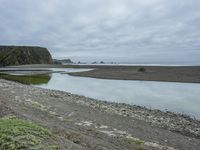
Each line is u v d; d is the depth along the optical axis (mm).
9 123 8773
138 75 58219
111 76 57406
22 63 169500
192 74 57344
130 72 66688
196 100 27688
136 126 16094
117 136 13445
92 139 11578
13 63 165000
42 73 72188
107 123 16297
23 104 20031
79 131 13305
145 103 25938
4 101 19562
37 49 189000
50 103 22031
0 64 160875
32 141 7543
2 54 169250
